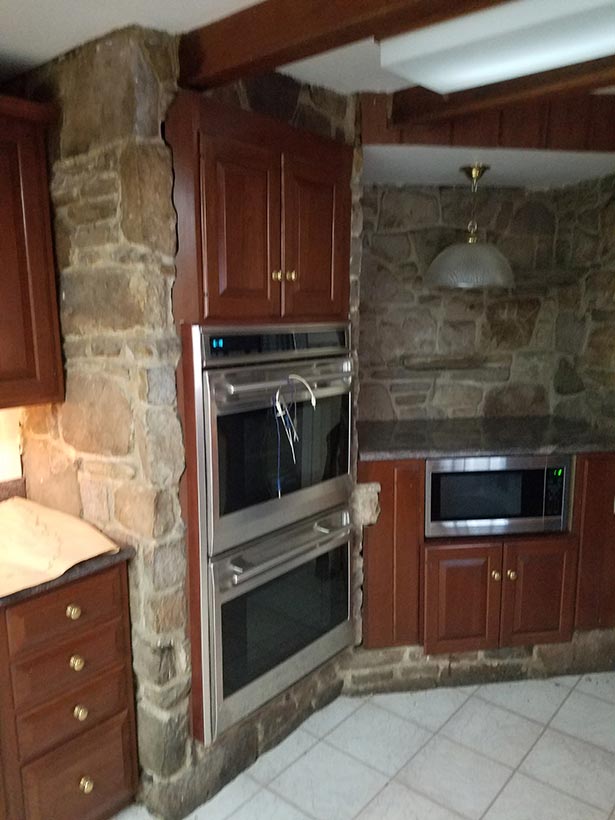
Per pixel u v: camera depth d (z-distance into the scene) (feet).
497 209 10.33
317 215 6.91
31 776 5.79
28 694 5.67
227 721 6.63
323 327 7.15
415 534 8.47
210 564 6.22
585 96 7.79
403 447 8.43
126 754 6.57
